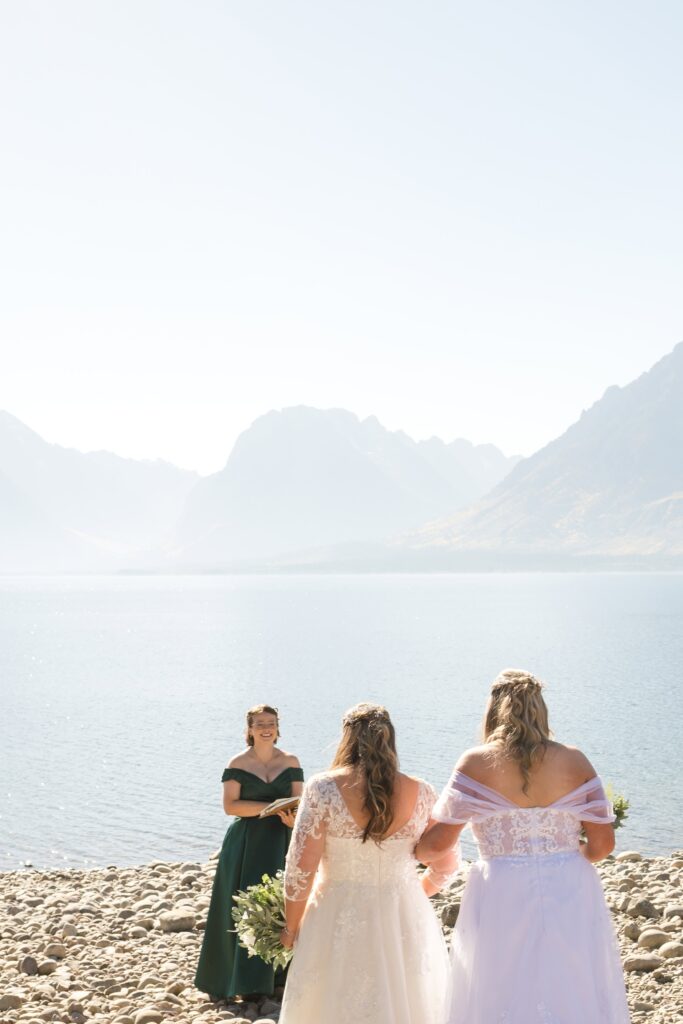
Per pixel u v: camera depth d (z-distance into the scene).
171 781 29.00
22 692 54.59
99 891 12.55
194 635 103.06
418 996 5.10
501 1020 4.66
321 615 141.12
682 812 22.72
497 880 4.85
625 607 148.62
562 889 4.81
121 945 9.27
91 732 39.88
